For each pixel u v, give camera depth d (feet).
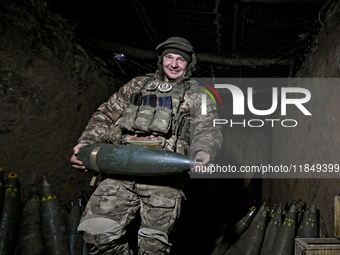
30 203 6.64
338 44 6.45
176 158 4.92
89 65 9.91
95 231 5.03
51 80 8.02
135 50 10.20
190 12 8.32
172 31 9.41
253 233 7.70
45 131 7.86
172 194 5.29
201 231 12.94
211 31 9.18
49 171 8.05
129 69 12.45
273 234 7.42
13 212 6.15
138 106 5.70
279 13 8.14
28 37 7.39
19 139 7.07
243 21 8.57
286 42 9.55
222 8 8.01
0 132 6.60
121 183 5.35
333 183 6.42
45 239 6.31
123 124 5.53
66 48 8.88
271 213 8.23
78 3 8.75
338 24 6.51
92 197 5.34
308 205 8.14
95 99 10.27
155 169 4.91
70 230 7.09
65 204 8.22
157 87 5.96
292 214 7.25
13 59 6.88
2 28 6.71
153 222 5.15
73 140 9.02
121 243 5.36
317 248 5.18
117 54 11.28
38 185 7.65
